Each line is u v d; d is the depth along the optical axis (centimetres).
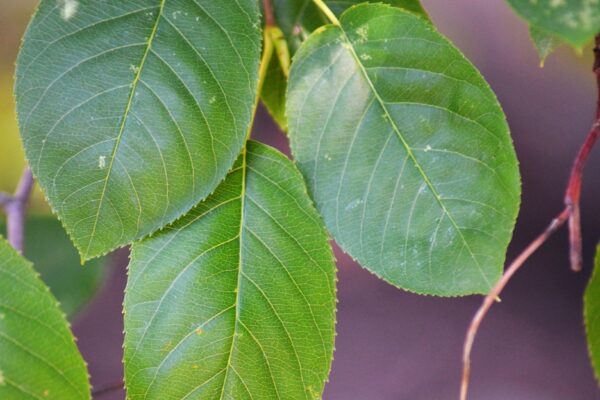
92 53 55
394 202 57
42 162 55
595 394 143
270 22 61
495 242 56
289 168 57
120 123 55
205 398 57
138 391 57
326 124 57
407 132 57
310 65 57
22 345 55
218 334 57
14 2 126
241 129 56
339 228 57
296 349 57
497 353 149
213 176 56
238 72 56
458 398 142
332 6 61
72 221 55
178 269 57
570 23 51
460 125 56
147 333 57
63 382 56
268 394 57
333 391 145
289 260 57
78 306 75
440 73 56
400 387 144
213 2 56
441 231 57
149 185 55
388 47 57
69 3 55
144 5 56
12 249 56
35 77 55
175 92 56
